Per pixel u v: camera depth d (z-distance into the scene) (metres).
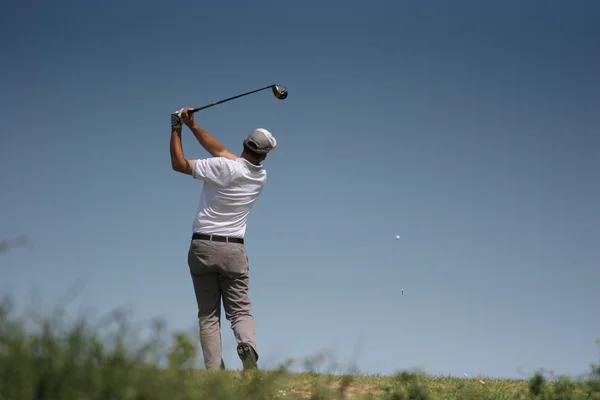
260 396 16.05
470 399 21.34
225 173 24.72
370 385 21.81
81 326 13.63
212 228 25.00
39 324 13.41
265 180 25.81
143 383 13.16
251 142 25.28
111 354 13.59
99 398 12.76
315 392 18.55
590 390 21.25
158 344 14.02
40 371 12.89
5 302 13.12
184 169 24.80
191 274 25.53
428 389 21.67
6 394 12.47
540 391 21.72
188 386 14.22
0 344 12.98
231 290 25.39
